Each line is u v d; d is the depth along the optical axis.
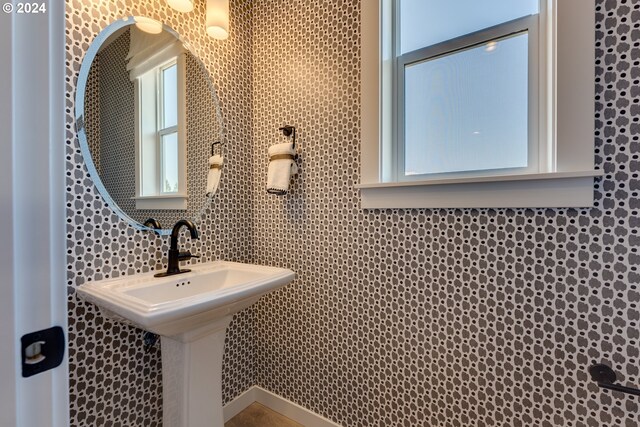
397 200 1.20
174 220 1.36
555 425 0.96
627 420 0.86
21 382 0.31
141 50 1.23
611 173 0.85
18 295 0.31
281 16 1.58
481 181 1.02
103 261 1.12
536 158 1.01
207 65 1.49
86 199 1.07
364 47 1.28
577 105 0.87
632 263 0.84
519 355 1.00
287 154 1.45
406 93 1.27
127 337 1.17
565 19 0.88
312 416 1.50
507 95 1.07
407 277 1.21
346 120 1.35
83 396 1.06
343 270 1.38
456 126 1.17
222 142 1.56
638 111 0.82
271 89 1.63
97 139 1.10
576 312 0.92
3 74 0.30
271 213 1.64
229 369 1.59
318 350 1.48
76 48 1.04
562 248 0.93
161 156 1.30
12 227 0.30
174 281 1.15
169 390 1.13
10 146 0.30
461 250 1.09
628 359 0.85
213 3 1.39
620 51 0.83
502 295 1.03
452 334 1.12
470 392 1.09
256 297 1.12
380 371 1.29
